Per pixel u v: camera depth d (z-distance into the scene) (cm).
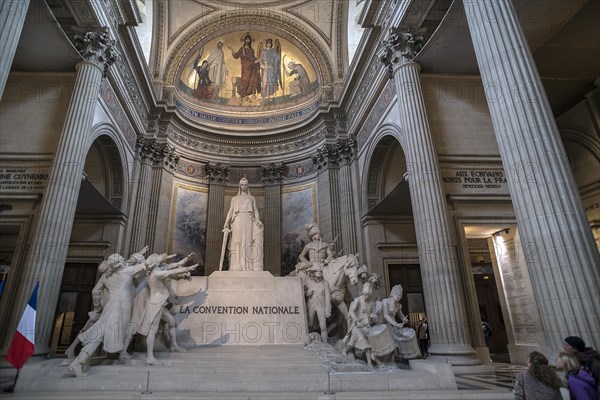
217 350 615
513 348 840
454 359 658
